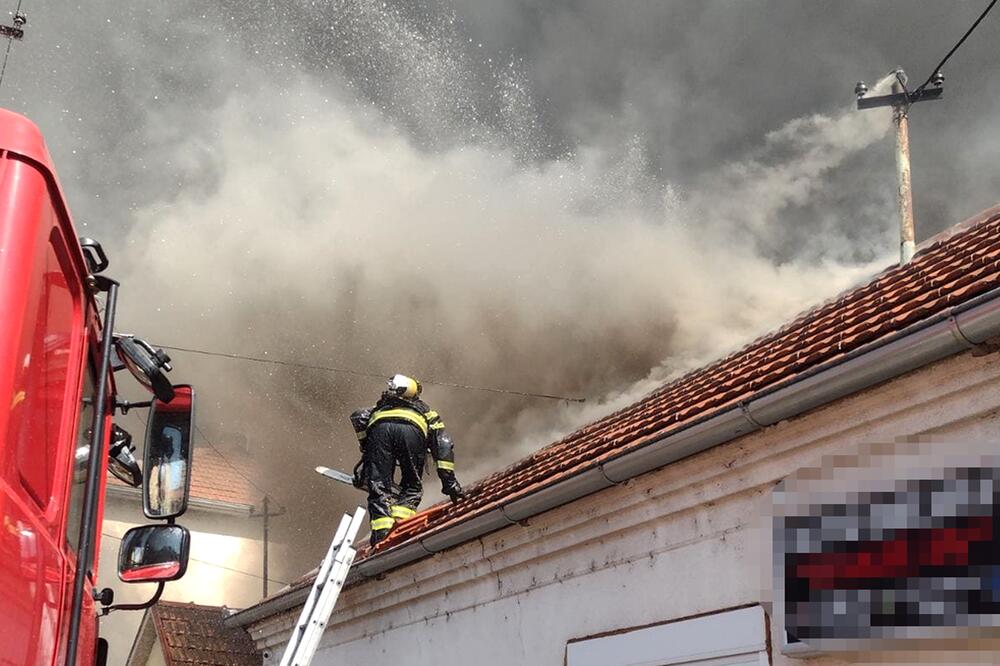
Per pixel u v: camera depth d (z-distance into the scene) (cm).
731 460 427
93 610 293
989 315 317
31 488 196
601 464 467
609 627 487
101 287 263
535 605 543
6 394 176
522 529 543
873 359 353
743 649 404
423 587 630
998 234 488
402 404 695
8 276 183
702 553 445
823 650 338
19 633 183
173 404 297
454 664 596
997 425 337
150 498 290
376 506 675
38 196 196
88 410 265
